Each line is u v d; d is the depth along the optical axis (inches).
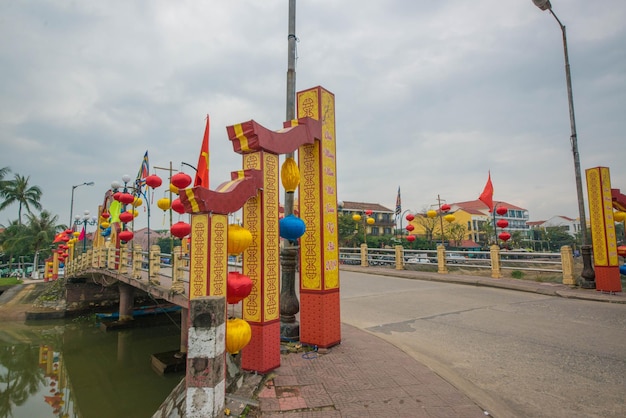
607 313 337.4
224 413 141.4
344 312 363.3
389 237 1766.7
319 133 237.0
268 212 194.1
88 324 879.7
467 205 2496.3
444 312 354.9
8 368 596.4
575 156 494.9
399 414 149.3
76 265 981.8
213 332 124.0
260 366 186.7
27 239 1585.9
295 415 148.9
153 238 1668.3
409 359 215.5
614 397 169.2
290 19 295.3
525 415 153.3
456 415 148.8
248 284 172.2
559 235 2341.3
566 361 216.1
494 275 565.9
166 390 477.4
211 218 156.9
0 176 1557.6
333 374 191.5
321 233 234.5
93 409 446.0
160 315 841.5
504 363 216.1
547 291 447.5
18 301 1063.0
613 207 476.1
